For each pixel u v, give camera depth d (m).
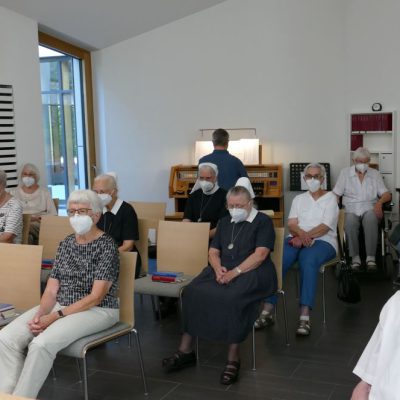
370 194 5.82
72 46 6.73
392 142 6.18
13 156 5.53
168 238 4.06
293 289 5.23
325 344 3.85
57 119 6.80
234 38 6.71
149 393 3.18
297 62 6.55
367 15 6.16
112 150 7.22
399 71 6.08
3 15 5.35
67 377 3.42
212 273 3.64
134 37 6.97
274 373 3.41
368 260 5.67
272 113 6.69
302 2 6.46
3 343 2.84
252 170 6.50
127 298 3.14
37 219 5.20
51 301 3.09
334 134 6.53
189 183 6.57
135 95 7.06
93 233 3.11
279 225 6.44
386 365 1.63
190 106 6.93
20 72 5.57
